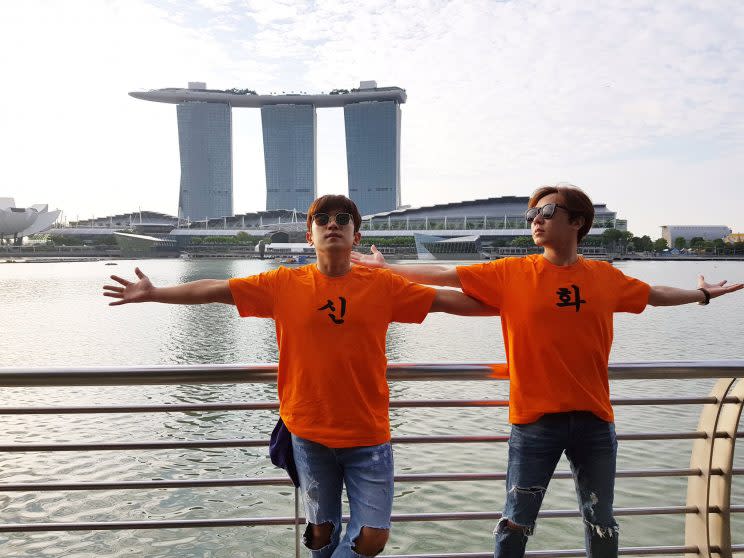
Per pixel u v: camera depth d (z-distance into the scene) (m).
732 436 2.65
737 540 10.49
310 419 2.22
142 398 19.78
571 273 2.41
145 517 11.59
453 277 2.49
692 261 185.25
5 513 11.71
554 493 11.84
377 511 2.16
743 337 35.75
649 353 30.59
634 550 2.81
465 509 11.58
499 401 2.69
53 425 17.39
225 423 17.34
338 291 2.24
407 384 21.44
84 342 34.31
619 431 16.16
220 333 37.91
